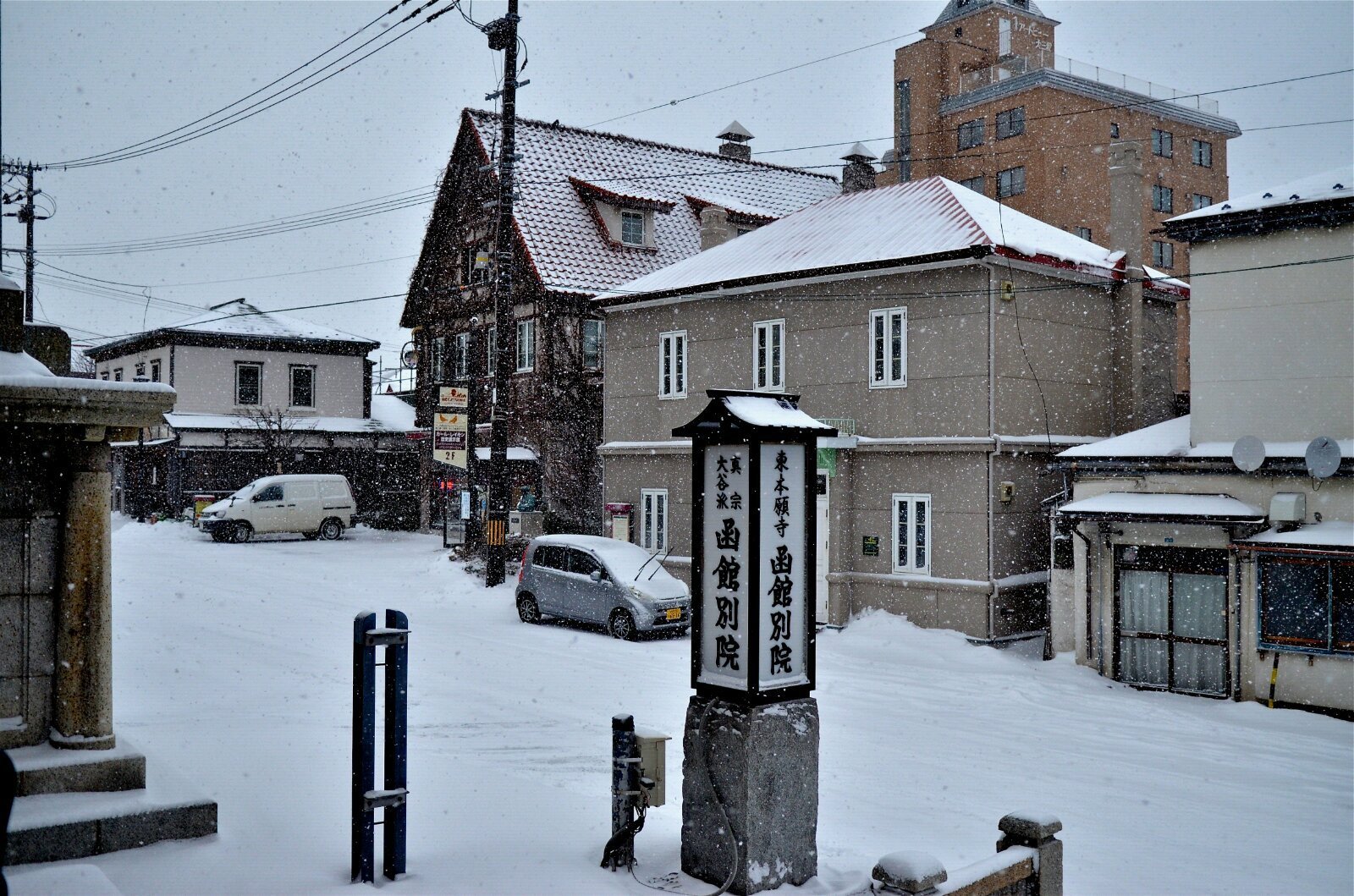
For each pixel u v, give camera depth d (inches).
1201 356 639.8
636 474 960.9
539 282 1109.1
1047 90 1855.3
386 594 910.4
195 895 233.5
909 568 764.6
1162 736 502.6
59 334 306.7
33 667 277.6
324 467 1510.8
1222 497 615.8
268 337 1496.1
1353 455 561.3
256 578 973.8
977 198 872.9
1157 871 319.9
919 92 2037.4
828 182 1507.1
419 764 379.6
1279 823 375.6
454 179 1293.1
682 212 1291.8
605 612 729.6
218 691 482.6
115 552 1141.1
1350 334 580.7
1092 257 814.5
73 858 252.8
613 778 275.3
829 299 811.4
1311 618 572.4
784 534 258.7
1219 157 2046.0
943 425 746.2
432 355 1380.4
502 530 935.0
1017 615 747.4
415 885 244.4
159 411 282.4
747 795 244.5
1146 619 639.1
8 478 275.0
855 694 575.8
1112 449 675.4
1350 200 567.2
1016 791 400.2
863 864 282.2
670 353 935.0
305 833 279.6
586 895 241.6
